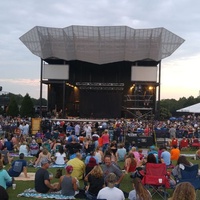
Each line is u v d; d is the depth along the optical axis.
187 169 11.62
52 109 74.12
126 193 12.10
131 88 74.25
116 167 11.71
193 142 30.16
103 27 63.38
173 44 66.19
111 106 68.31
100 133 33.16
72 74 77.50
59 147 19.70
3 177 10.91
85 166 14.48
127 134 31.81
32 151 23.11
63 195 11.75
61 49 68.38
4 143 24.94
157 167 11.91
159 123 44.22
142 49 67.06
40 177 12.19
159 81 68.00
